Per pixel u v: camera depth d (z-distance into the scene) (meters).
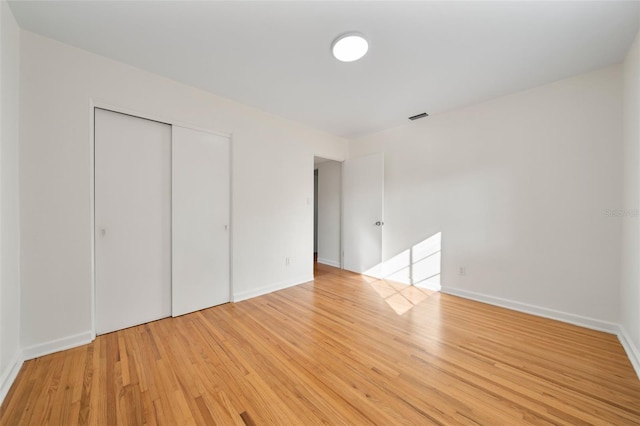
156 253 2.45
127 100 2.22
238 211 2.99
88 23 1.71
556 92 2.47
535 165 2.59
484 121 2.94
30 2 1.54
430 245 3.44
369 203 4.11
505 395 1.47
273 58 2.13
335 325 2.37
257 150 3.18
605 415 1.32
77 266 1.96
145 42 1.92
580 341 2.07
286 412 1.35
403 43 1.91
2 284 1.50
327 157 4.20
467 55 2.06
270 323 2.41
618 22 1.67
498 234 2.84
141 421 1.29
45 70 1.84
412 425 1.26
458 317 2.54
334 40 1.88
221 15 1.65
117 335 2.15
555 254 2.49
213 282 2.83
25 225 1.77
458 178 3.15
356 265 4.34
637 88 1.81
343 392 1.49
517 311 2.69
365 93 2.75
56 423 1.28
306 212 3.81
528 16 1.63
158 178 2.45
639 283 1.75
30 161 1.79
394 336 2.16
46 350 1.84
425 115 3.38
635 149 1.86
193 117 2.62
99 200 2.14
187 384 1.56
